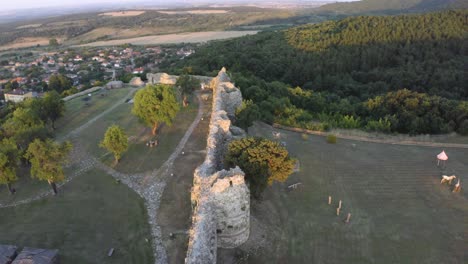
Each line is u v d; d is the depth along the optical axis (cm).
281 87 8538
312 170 4512
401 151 5116
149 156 4984
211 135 3766
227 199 2847
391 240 3244
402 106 6462
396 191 4053
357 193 4009
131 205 3881
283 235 3266
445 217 3575
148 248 3206
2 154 4059
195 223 2578
